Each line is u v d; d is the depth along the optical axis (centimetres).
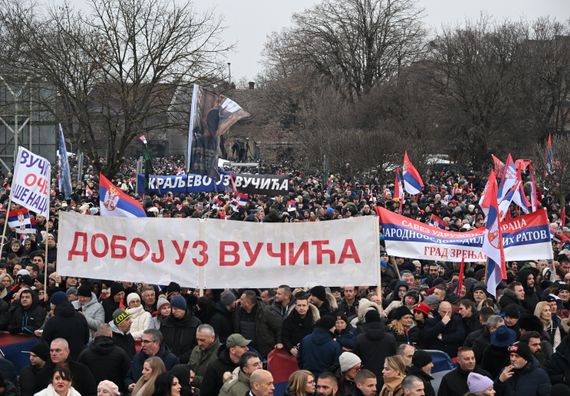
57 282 1608
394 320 1308
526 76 7425
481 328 1287
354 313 1466
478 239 1684
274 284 1422
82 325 1236
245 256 1424
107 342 1141
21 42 4328
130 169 6794
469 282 1636
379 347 1162
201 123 2005
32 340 1387
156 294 1551
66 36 3972
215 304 1375
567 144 4694
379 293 1410
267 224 1423
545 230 1738
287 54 8744
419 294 1428
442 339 1330
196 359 1161
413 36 8331
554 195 4569
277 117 9456
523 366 1071
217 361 1103
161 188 3234
